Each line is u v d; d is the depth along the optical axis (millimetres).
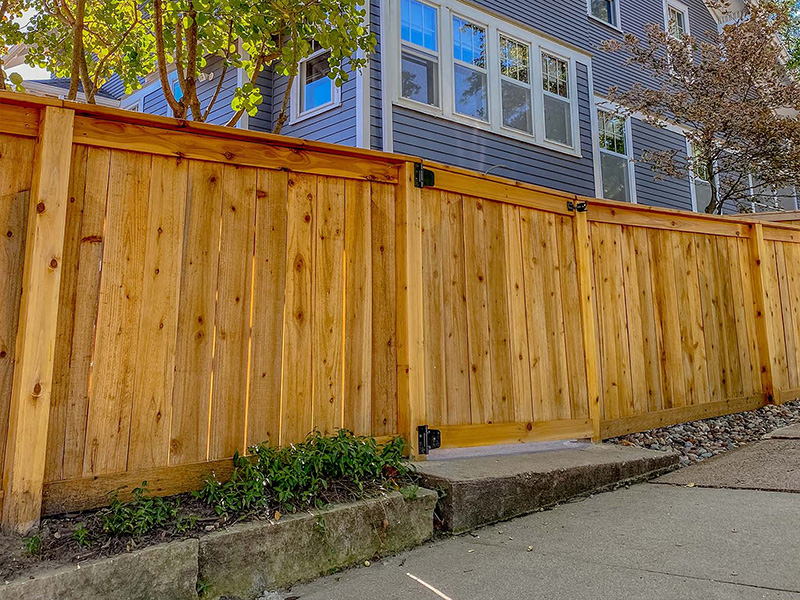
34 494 2035
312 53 6238
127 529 1995
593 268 4086
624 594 1847
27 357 2090
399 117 6477
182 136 2580
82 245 2307
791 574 1893
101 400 2271
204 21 4043
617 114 9414
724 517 2521
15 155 2244
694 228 4742
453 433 3174
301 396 2752
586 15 9336
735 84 8602
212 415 2502
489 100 7520
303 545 2170
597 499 3014
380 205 3152
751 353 4953
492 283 3518
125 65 5680
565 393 3740
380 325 3057
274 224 2785
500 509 2730
